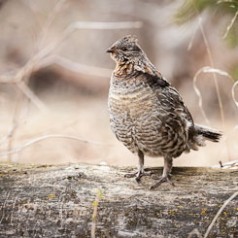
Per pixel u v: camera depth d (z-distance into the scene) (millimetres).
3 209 7320
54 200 7328
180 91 17969
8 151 11125
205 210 7230
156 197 7355
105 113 16750
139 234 7215
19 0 21406
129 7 20375
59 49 20172
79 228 7230
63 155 12820
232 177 7617
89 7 21016
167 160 8031
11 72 18531
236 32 9766
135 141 8031
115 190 7430
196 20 12211
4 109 15570
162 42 18844
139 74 7848
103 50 20281
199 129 8758
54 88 19719
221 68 16062
